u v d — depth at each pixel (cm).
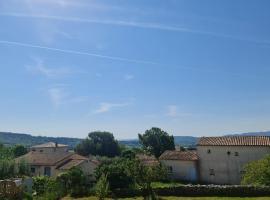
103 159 6638
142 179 4425
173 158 5862
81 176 4791
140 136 8638
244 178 4584
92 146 8950
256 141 5444
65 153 6875
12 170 4888
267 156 4456
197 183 5516
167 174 5444
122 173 4684
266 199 3881
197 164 5731
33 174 5944
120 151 9119
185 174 5731
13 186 3456
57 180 4712
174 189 4478
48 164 5897
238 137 5734
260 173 4356
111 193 4538
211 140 5834
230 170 5459
